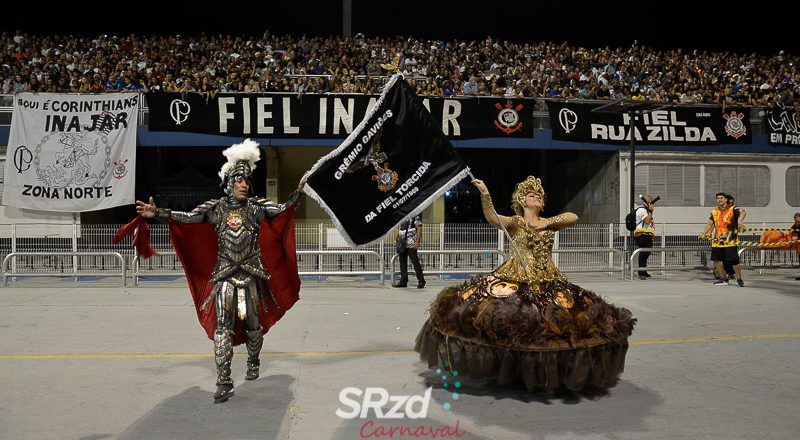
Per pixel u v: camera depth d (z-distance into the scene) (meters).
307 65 22.12
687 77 23.97
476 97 17.58
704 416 4.22
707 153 19.11
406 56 24.05
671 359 5.79
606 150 18.69
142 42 24.50
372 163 4.96
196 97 16.64
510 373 4.52
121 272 11.63
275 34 32.03
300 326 7.33
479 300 4.75
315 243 12.40
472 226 12.58
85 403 4.45
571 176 22.72
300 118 16.88
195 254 5.06
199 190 21.97
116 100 15.69
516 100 17.72
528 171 25.84
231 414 4.22
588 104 18.22
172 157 24.14
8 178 15.24
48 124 15.41
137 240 4.65
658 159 18.88
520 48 27.16
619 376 5.19
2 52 22.44
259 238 5.04
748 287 11.18
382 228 4.94
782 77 24.55
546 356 4.46
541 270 4.85
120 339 6.58
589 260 13.06
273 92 17.16
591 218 20.88
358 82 18.48
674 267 12.70
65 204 15.41
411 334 6.89
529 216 5.06
